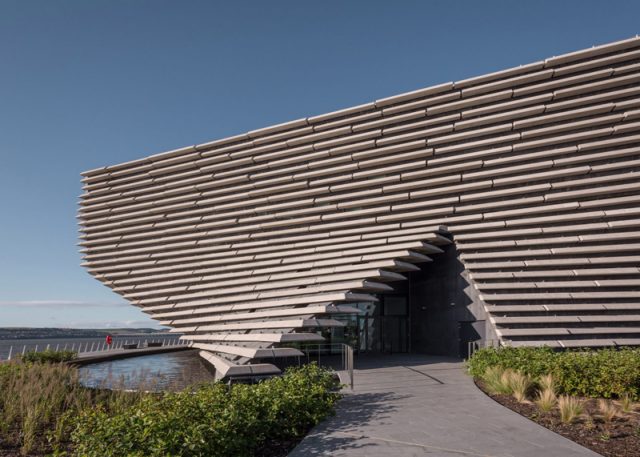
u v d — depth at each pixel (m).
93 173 38.41
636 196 22.94
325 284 26.88
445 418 10.30
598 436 8.73
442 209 26.25
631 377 11.47
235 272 31.58
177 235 34.84
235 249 32.38
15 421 10.95
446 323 27.27
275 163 31.38
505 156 25.41
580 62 24.14
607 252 22.97
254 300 29.64
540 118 24.50
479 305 23.73
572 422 9.70
